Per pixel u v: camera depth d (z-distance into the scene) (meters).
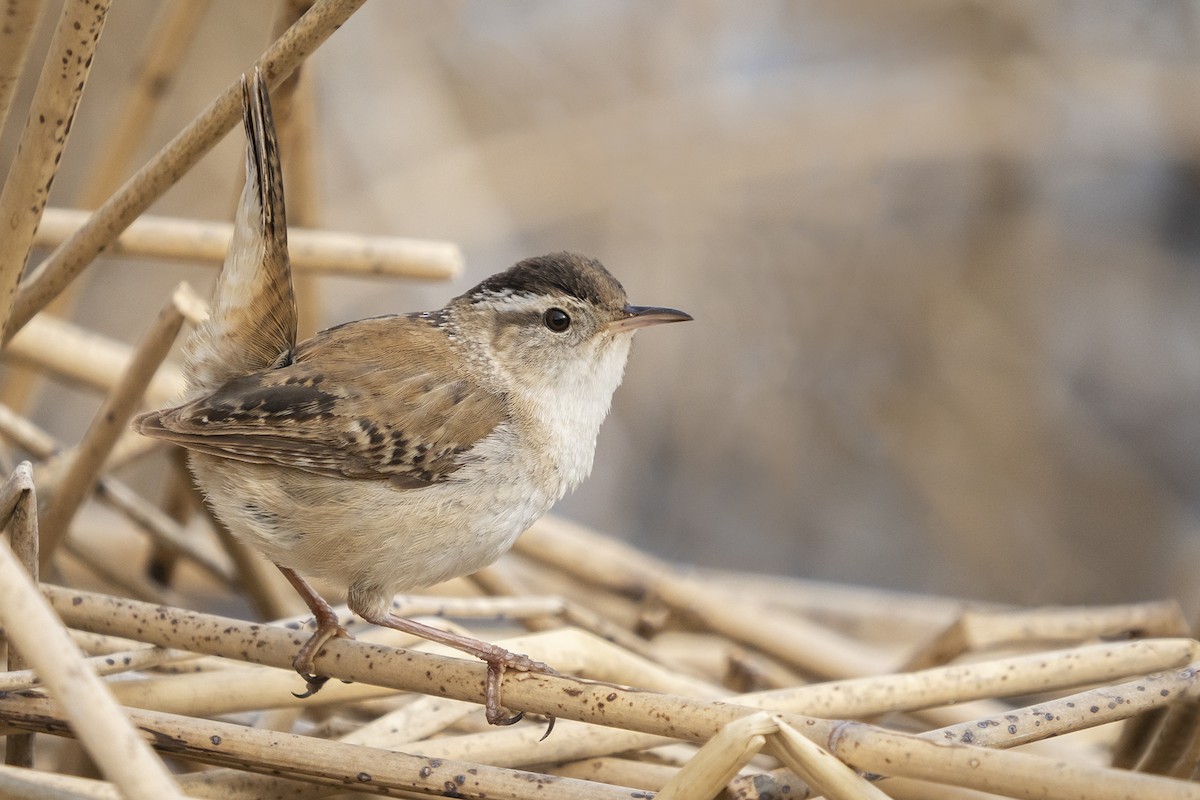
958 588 14.23
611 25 15.30
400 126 14.30
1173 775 6.89
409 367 7.18
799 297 14.74
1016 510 14.43
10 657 6.23
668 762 7.11
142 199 6.62
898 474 14.53
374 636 7.42
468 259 14.33
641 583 9.74
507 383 7.42
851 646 10.24
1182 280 15.46
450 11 14.73
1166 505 14.56
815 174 14.96
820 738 5.46
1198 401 15.02
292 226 9.00
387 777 5.71
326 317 14.13
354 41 14.38
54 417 13.52
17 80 6.10
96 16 5.85
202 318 7.47
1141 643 6.84
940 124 15.09
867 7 15.91
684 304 14.48
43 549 7.84
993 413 14.62
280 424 6.72
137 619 6.38
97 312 13.62
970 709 8.84
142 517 8.94
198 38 13.41
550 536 9.82
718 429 14.41
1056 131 15.42
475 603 7.73
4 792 5.34
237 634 6.36
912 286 14.92
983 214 15.41
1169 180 15.62
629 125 14.80
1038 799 5.15
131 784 4.29
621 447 14.38
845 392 14.66
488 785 5.67
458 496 6.99
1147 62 15.46
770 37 15.99
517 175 14.43
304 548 6.83
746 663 8.34
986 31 15.59
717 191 14.75
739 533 14.27
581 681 5.94
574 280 7.75
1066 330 15.32
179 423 6.62
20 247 6.36
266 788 6.21
